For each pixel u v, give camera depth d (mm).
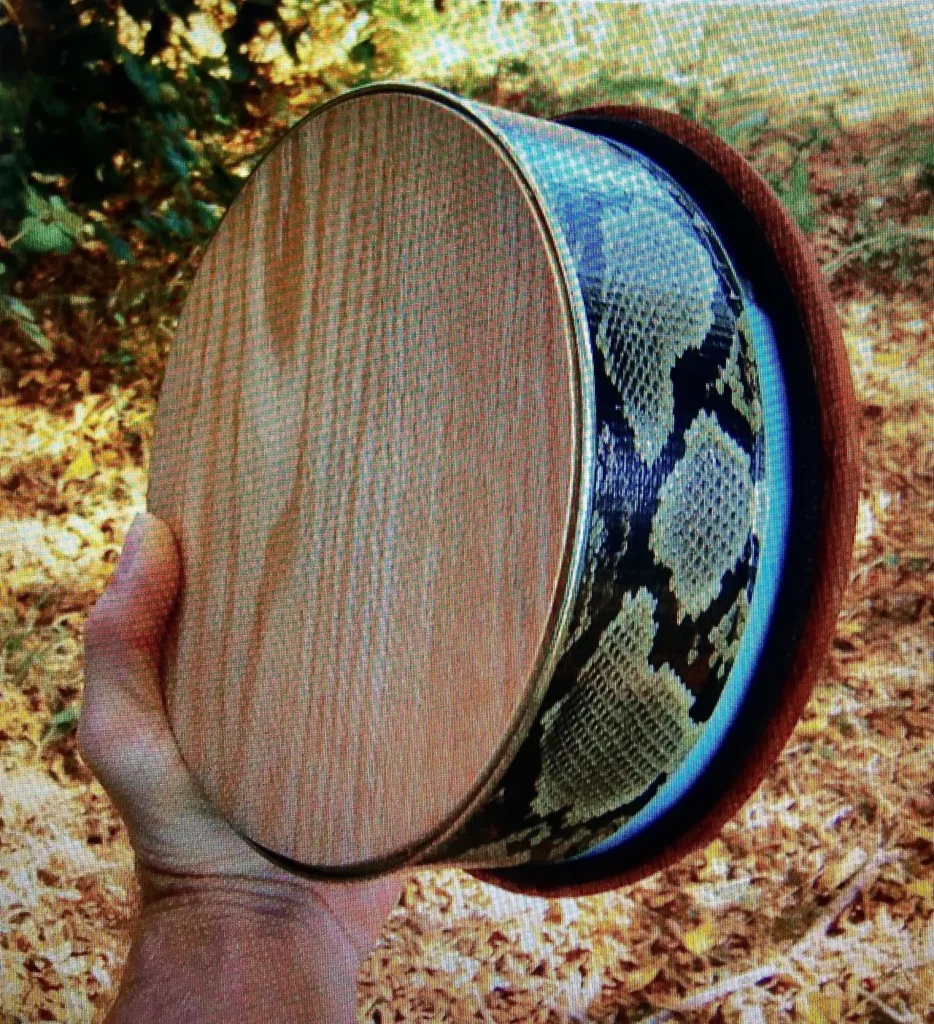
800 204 792
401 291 365
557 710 335
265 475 394
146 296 777
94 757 423
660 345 347
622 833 376
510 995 617
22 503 744
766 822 649
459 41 845
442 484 350
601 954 624
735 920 629
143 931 432
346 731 364
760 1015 608
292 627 381
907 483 719
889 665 681
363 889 453
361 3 824
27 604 712
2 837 656
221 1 816
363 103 376
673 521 340
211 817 431
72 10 668
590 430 328
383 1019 611
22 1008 623
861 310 768
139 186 771
